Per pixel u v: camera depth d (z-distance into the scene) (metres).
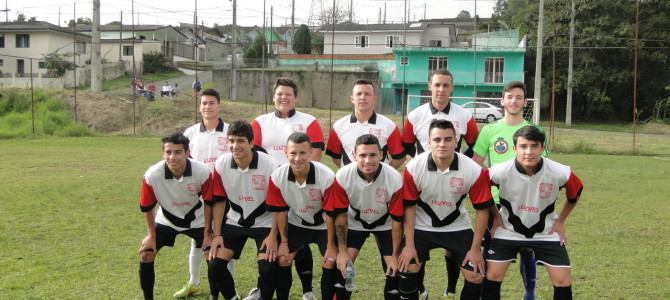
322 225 5.34
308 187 5.05
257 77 37.81
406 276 4.89
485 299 4.98
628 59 40.06
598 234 8.56
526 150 4.64
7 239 7.80
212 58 58.47
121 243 7.72
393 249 5.02
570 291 4.75
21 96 29.69
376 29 46.81
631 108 42.31
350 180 4.95
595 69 39.84
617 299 5.73
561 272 4.77
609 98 39.97
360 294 5.87
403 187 4.93
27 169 15.09
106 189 12.07
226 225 5.41
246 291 5.97
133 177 13.82
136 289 5.86
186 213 5.38
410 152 6.01
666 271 6.70
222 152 6.05
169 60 51.50
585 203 11.11
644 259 7.21
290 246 5.35
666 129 35.22
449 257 5.71
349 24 49.00
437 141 4.68
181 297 5.70
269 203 5.12
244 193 5.29
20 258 6.89
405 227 4.96
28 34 45.06
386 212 5.08
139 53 49.50
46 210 9.83
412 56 38.62
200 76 47.62
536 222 4.84
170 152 5.02
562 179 4.76
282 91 5.91
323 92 37.88
